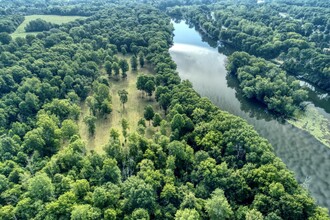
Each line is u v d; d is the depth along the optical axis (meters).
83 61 192.38
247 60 195.00
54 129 125.12
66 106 143.88
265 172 97.44
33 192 90.69
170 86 161.12
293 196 89.94
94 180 99.44
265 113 161.88
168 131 135.00
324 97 179.12
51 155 120.00
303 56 199.88
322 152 132.00
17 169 102.06
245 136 113.06
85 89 166.62
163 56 198.12
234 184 97.31
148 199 88.94
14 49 190.38
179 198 93.56
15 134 122.31
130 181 95.38
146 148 115.69
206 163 103.44
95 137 136.38
